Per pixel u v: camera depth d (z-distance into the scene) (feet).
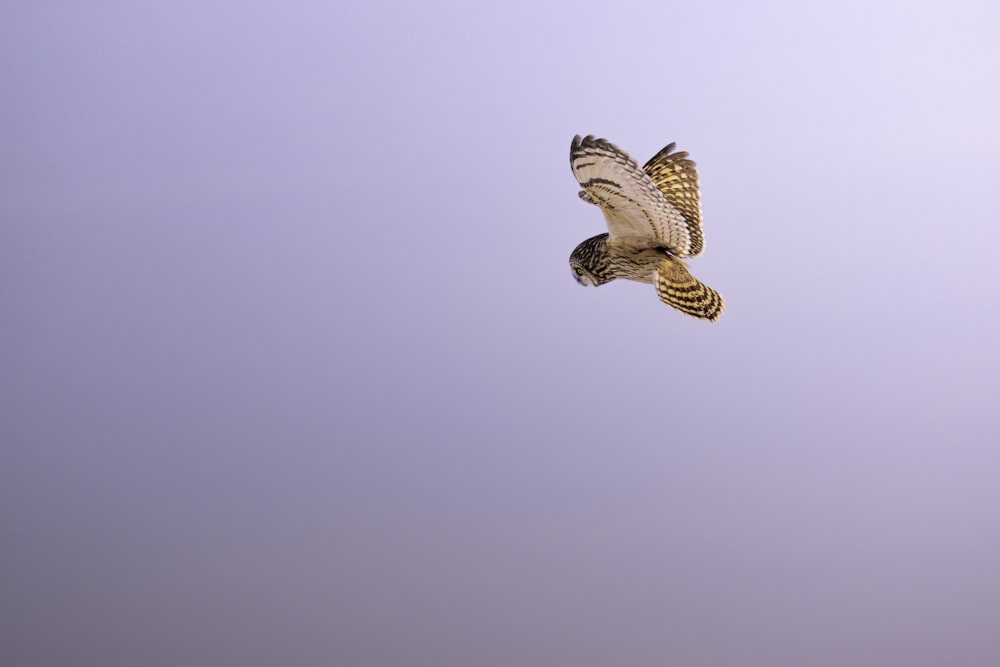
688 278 36.09
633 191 32.86
